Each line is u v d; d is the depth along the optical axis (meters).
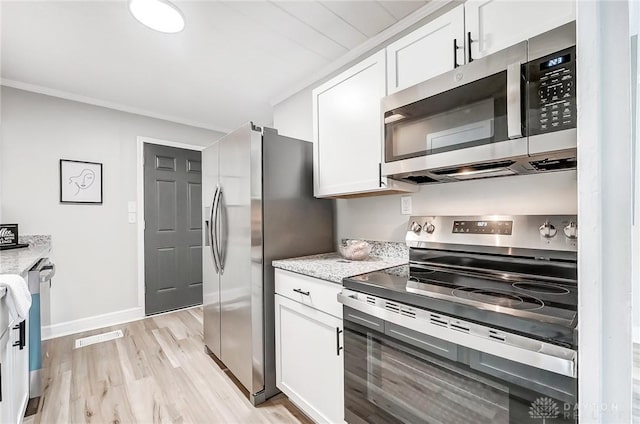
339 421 1.36
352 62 2.18
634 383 0.46
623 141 0.43
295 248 1.99
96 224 2.91
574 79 0.92
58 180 2.71
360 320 1.23
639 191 0.45
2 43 1.95
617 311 0.44
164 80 2.52
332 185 1.85
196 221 3.56
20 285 1.16
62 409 1.66
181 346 2.48
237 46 2.04
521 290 1.08
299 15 1.75
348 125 1.74
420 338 1.02
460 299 0.97
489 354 0.85
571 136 0.92
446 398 0.95
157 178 3.29
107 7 1.63
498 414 0.84
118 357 2.28
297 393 1.63
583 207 0.46
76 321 2.79
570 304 0.91
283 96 2.82
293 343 1.66
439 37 1.32
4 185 2.48
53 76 2.42
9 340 1.23
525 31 1.08
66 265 2.75
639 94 0.46
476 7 1.21
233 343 1.93
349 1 1.65
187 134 3.53
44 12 1.65
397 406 1.09
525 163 1.18
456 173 1.40
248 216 1.78
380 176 1.55
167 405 1.71
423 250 1.57
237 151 1.89
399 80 1.48
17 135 2.54
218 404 1.73
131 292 3.10
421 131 1.32
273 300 1.86
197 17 1.74
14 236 2.28
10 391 1.25
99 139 2.94
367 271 1.48
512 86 1.03
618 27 0.43
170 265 3.36
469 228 1.40
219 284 2.12
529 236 1.22
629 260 0.43
